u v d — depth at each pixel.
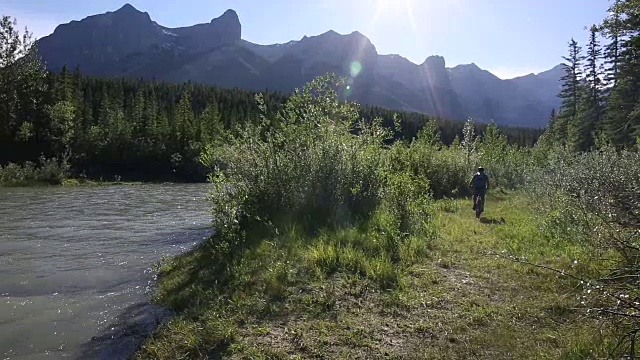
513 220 14.29
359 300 6.82
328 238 9.66
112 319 7.10
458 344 5.39
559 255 9.01
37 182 41.12
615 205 5.26
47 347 6.14
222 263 8.89
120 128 64.38
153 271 9.95
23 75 56.53
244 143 12.86
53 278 9.54
